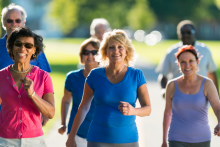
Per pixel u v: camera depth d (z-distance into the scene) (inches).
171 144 490.0
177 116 489.1
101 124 430.0
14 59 422.0
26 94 406.0
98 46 553.3
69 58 3238.2
